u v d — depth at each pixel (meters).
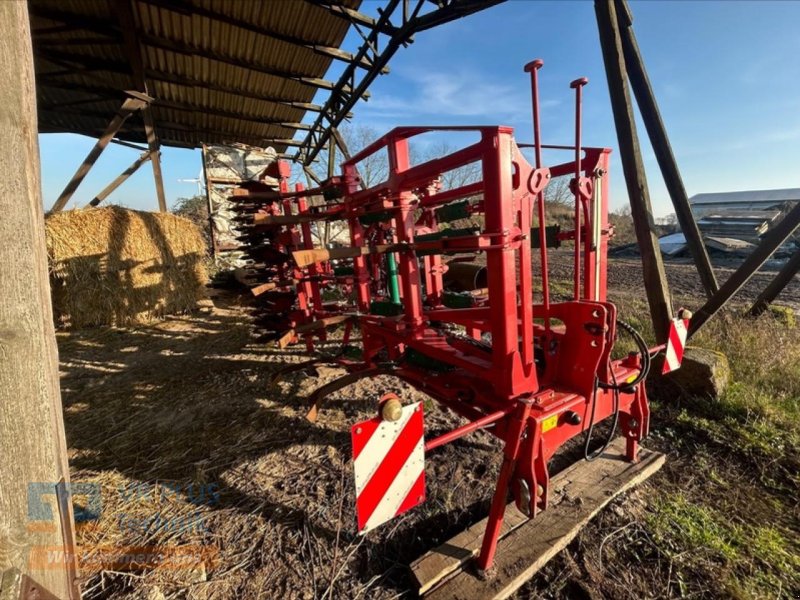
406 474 1.43
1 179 0.95
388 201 2.44
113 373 4.45
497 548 1.85
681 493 2.22
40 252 1.03
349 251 2.07
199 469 2.59
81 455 2.80
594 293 2.04
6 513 0.99
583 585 1.70
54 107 8.57
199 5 5.73
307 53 7.09
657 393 3.26
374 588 1.73
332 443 2.85
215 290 9.59
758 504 2.12
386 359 3.52
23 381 1.00
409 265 2.41
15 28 0.96
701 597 1.64
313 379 4.05
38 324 1.02
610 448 2.57
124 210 7.00
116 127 6.91
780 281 4.11
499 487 1.68
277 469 2.57
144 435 3.07
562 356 1.92
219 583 1.76
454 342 2.34
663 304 3.14
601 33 3.02
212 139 11.38
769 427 2.66
